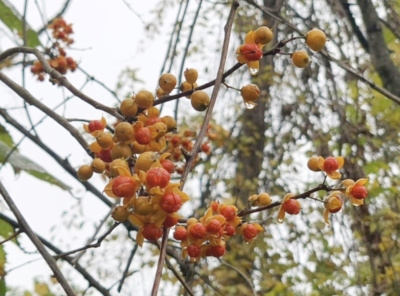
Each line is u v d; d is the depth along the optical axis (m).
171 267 0.37
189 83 0.34
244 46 0.33
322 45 0.33
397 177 0.81
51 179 0.59
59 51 0.68
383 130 0.86
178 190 0.28
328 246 0.92
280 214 0.35
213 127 1.01
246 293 0.89
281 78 1.00
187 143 0.63
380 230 0.78
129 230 0.58
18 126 0.61
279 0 0.71
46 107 0.39
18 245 0.54
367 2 0.67
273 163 1.03
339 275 0.89
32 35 0.66
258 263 0.97
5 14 0.64
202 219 0.32
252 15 1.01
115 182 0.28
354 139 0.79
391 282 0.74
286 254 0.94
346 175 0.78
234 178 1.01
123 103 0.32
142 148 0.31
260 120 1.09
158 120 0.33
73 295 0.36
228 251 0.96
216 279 0.92
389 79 0.65
